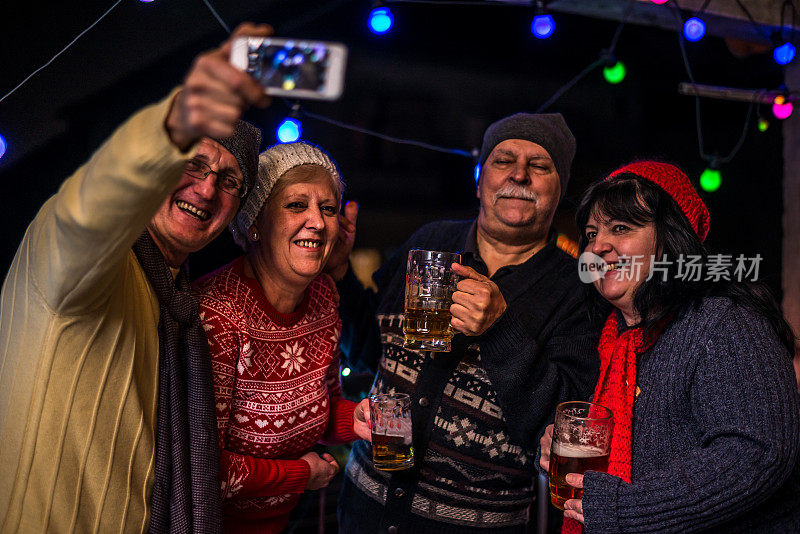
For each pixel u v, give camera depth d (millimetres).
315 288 1611
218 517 1209
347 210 1819
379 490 1664
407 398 1488
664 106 3518
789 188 3305
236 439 1446
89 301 1002
